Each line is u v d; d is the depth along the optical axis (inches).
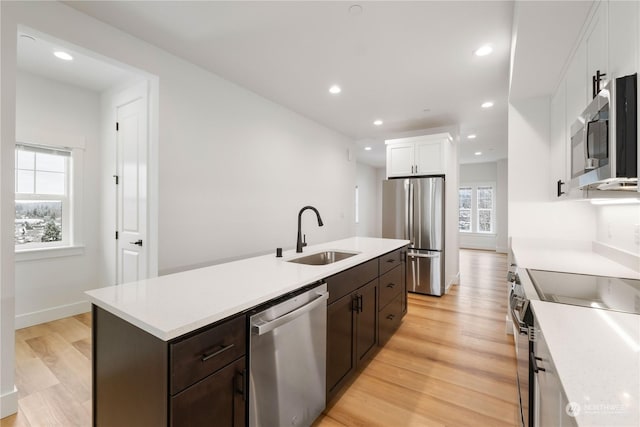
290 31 88.4
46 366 89.4
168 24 85.5
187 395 40.2
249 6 77.5
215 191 116.3
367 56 101.9
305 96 137.6
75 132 129.0
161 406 39.2
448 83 122.6
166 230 100.5
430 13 79.3
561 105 91.2
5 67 67.0
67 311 127.6
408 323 123.6
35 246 123.6
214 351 43.8
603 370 27.3
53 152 125.2
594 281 59.2
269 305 53.4
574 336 34.9
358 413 70.2
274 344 53.9
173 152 102.2
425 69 110.7
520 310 51.0
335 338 72.5
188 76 106.4
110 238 127.6
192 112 107.9
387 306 104.9
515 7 72.1
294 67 110.3
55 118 123.6
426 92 132.2
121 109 120.3
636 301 48.6
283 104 147.9
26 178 121.3
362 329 86.3
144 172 104.7
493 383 81.7
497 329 117.6
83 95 131.0
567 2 58.6
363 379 83.8
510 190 113.3
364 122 177.5
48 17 73.9
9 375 68.8
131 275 112.6
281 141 149.1
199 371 41.7
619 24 46.8
